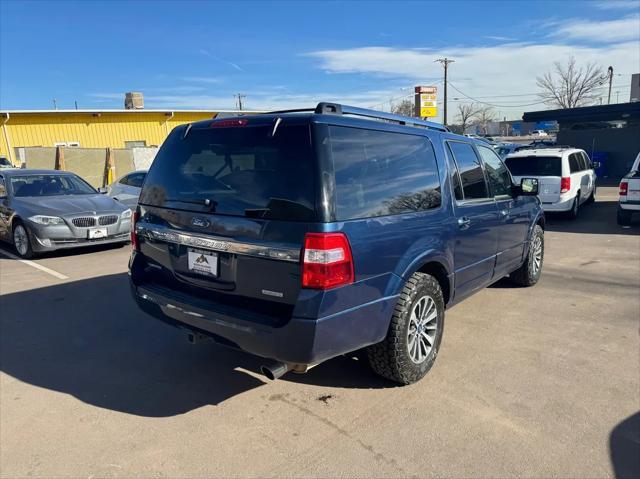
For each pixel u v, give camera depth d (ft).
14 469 9.23
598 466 9.22
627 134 81.30
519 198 18.62
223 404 11.56
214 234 10.75
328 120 10.19
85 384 12.56
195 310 11.02
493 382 12.48
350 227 9.95
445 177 13.60
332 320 9.73
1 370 13.34
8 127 85.05
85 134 92.22
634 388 12.12
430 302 12.53
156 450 9.80
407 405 11.40
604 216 42.57
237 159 10.69
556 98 181.06
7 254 29.50
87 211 28.53
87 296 20.08
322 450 9.76
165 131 100.68
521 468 9.17
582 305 18.54
